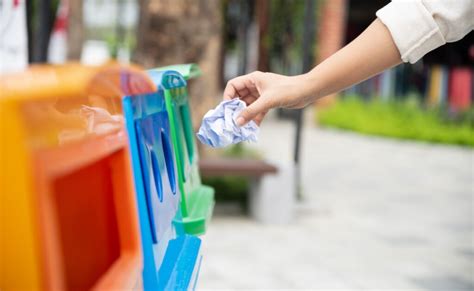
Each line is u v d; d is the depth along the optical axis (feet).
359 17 59.47
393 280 13.21
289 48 50.75
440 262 14.78
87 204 3.07
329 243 15.88
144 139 4.25
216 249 14.70
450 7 4.89
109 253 3.41
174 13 18.07
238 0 53.88
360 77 5.03
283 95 4.91
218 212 18.38
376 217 19.22
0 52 10.03
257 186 17.53
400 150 37.99
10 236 2.18
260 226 17.13
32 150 2.20
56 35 26.94
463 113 46.34
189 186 6.14
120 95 3.31
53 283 2.19
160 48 18.26
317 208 19.27
